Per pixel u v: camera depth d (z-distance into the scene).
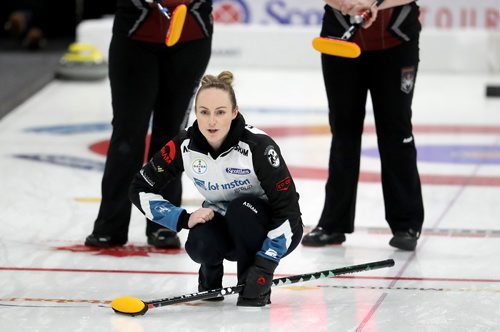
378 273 13.99
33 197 18.94
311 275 12.27
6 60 39.34
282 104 31.75
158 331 11.12
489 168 22.62
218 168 11.70
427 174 21.83
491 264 14.56
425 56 38.81
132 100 15.02
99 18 45.94
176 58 15.04
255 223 11.59
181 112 15.43
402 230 15.43
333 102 15.38
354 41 14.88
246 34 38.88
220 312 11.88
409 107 15.27
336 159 15.52
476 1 38.38
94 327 11.25
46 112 29.89
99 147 24.59
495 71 38.66
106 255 14.90
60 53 41.72
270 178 11.48
